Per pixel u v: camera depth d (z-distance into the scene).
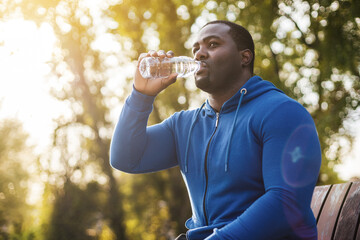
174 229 17.31
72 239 18.16
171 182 17.66
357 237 1.69
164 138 2.06
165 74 1.94
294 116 1.55
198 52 1.83
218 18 9.17
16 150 19.17
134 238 18.20
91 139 19.30
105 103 18.66
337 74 7.70
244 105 1.74
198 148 1.84
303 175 1.47
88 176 19.52
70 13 16.61
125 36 14.22
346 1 6.87
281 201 1.44
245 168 1.62
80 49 17.64
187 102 14.98
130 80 15.66
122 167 2.02
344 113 7.64
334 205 1.99
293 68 9.09
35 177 19.48
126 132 1.96
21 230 18.53
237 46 1.83
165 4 12.80
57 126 19.05
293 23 8.11
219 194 1.68
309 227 1.52
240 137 1.65
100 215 18.69
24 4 16.36
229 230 1.46
